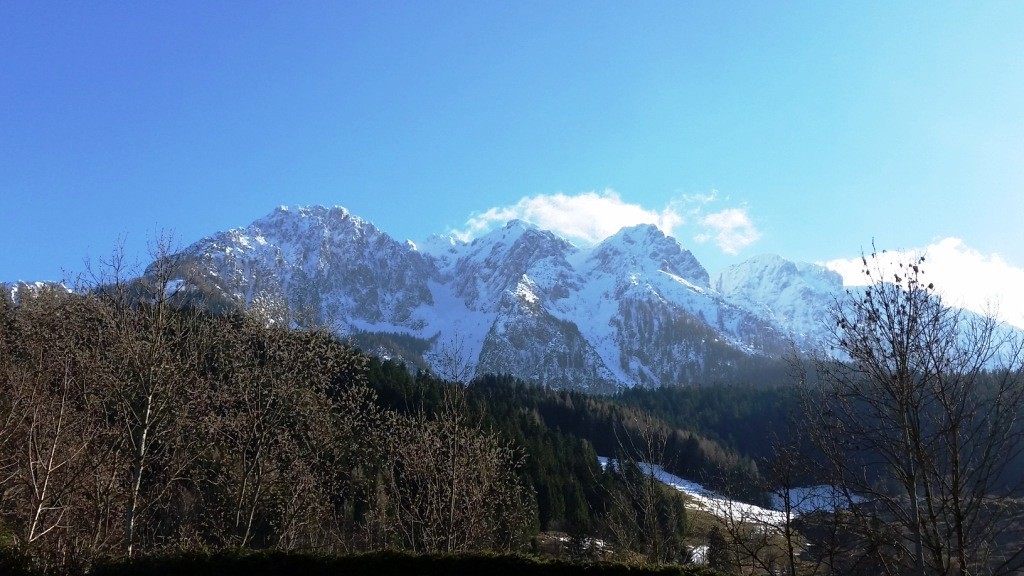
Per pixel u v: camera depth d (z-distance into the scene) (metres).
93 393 21.03
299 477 23.53
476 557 19.17
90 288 22.02
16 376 20.05
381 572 18.92
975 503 11.39
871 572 12.38
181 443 22.59
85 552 19.73
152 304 21.98
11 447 20.75
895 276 12.39
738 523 14.73
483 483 23.20
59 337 21.42
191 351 23.05
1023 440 11.47
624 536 21.17
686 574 18.12
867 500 12.91
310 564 19.06
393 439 24.81
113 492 20.09
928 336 11.90
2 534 19.48
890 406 12.02
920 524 11.60
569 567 18.78
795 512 13.35
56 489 19.33
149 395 20.44
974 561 11.43
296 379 24.23
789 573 13.54
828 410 12.56
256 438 23.47
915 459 11.87
